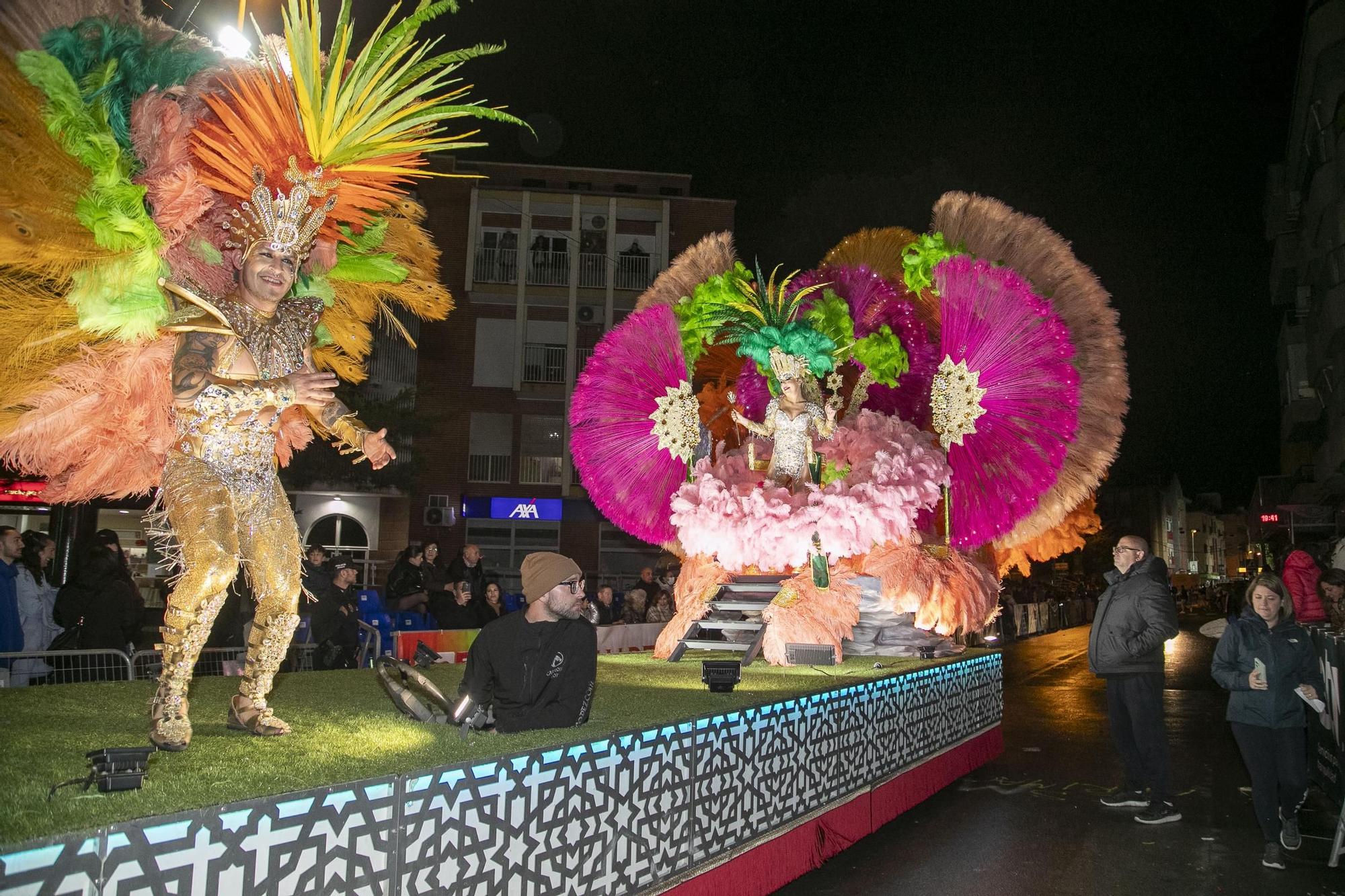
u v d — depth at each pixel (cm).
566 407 3073
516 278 3089
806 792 491
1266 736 569
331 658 826
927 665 693
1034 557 1005
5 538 715
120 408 369
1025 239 855
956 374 836
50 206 321
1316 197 2467
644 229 3191
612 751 345
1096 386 823
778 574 812
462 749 324
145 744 334
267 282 349
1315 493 3531
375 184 412
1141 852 576
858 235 989
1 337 351
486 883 285
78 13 342
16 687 511
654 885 363
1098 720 1116
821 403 820
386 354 2898
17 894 182
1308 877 533
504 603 1383
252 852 224
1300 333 3391
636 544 3061
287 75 368
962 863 544
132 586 739
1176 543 9381
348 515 2870
